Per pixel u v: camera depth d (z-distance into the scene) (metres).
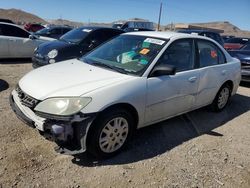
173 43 4.46
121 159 3.74
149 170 3.56
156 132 4.64
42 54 7.82
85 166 3.51
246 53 8.98
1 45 10.14
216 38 13.73
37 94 3.49
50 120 3.31
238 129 5.11
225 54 5.75
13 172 3.26
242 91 8.07
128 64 4.19
